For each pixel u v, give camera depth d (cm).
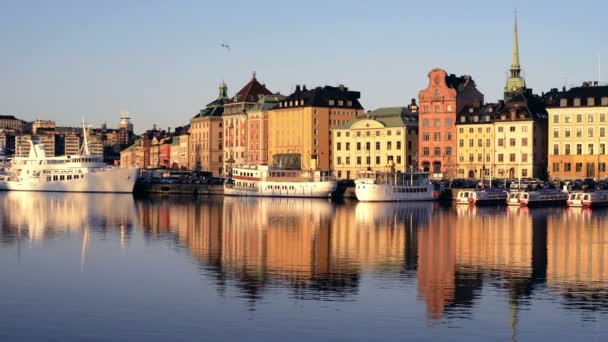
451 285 8419
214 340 6538
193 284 8469
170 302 7662
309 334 6675
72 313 7294
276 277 8875
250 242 11862
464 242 11906
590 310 7344
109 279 8744
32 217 16025
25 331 6762
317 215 16925
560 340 6525
